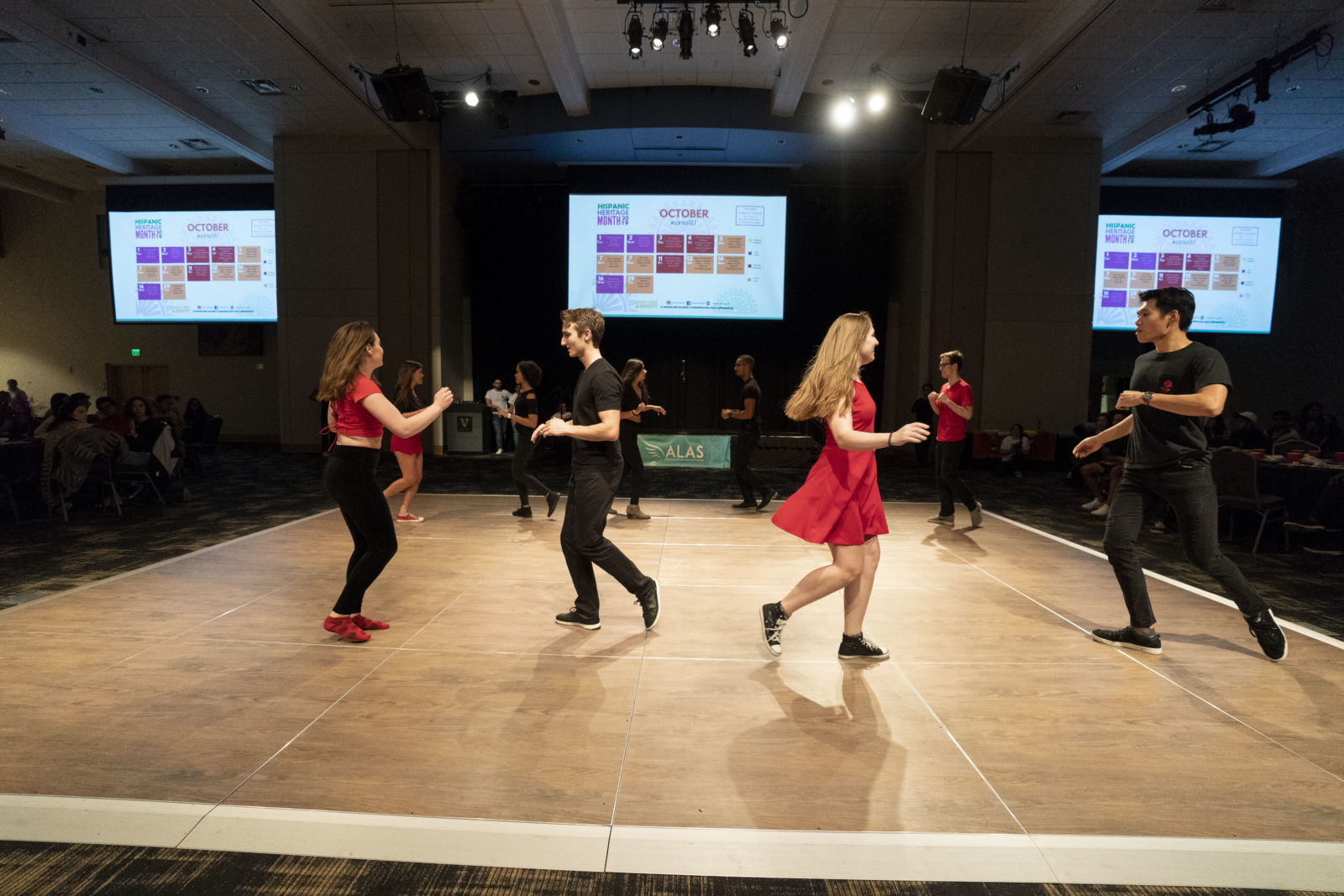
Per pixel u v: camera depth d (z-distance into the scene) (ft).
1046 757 7.30
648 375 54.19
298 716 8.00
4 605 12.48
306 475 32.50
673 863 5.59
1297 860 5.74
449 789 6.55
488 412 43.42
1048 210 41.22
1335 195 47.91
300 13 28.76
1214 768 7.14
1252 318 45.29
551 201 47.06
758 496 26.03
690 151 43.21
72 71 32.55
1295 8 26.14
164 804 6.24
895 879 5.45
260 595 12.76
